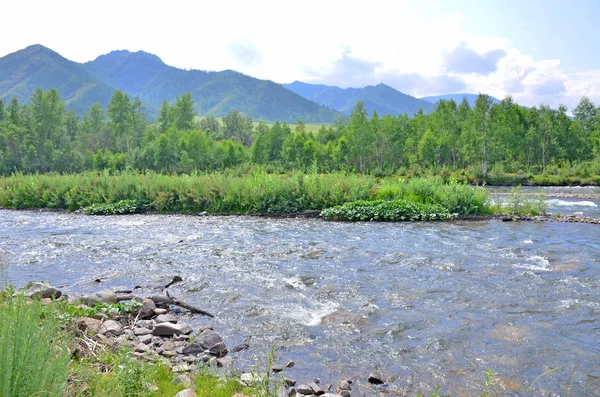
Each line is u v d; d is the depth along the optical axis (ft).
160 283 39.93
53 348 15.38
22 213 102.12
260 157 311.27
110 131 397.60
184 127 406.41
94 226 78.23
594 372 23.48
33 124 335.88
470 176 224.74
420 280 40.78
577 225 72.54
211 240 62.23
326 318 31.50
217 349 25.93
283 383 20.99
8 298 16.81
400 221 78.69
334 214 83.97
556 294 36.37
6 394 12.76
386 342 27.37
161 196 99.96
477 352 25.91
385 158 310.86
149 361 23.11
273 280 41.14
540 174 240.53
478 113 254.88
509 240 59.62
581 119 335.47
